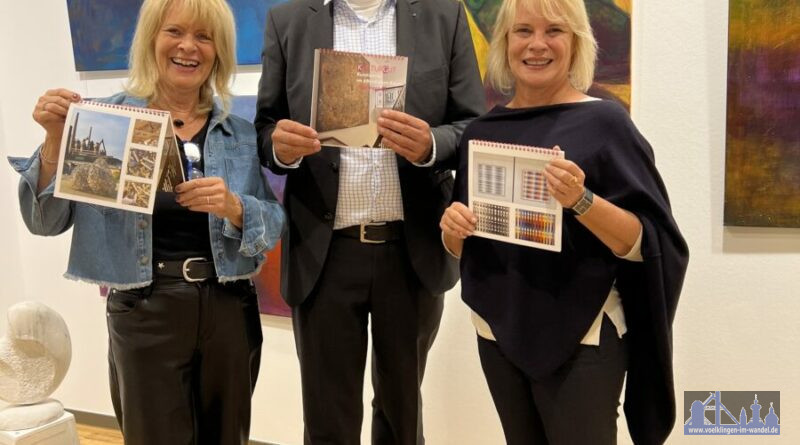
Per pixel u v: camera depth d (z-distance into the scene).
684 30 1.95
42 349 2.00
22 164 1.37
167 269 1.42
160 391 1.44
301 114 1.59
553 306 1.28
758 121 1.89
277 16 1.67
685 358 2.12
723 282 2.04
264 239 1.47
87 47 2.56
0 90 2.81
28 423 1.95
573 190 1.16
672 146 2.02
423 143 1.46
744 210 1.94
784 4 1.83
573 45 1.34
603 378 1.28
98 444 2.70
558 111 1.31
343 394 1.69
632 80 2.01
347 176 1.59
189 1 1.38
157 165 1.30
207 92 1.53
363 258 1.60
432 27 1.60
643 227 1.23
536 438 1.41
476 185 1.32
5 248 2.88
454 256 1.55
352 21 1.60
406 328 1.66
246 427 1.57
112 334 1.46
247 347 1.54
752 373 2.06
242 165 1.54
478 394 2.33
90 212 1.43
